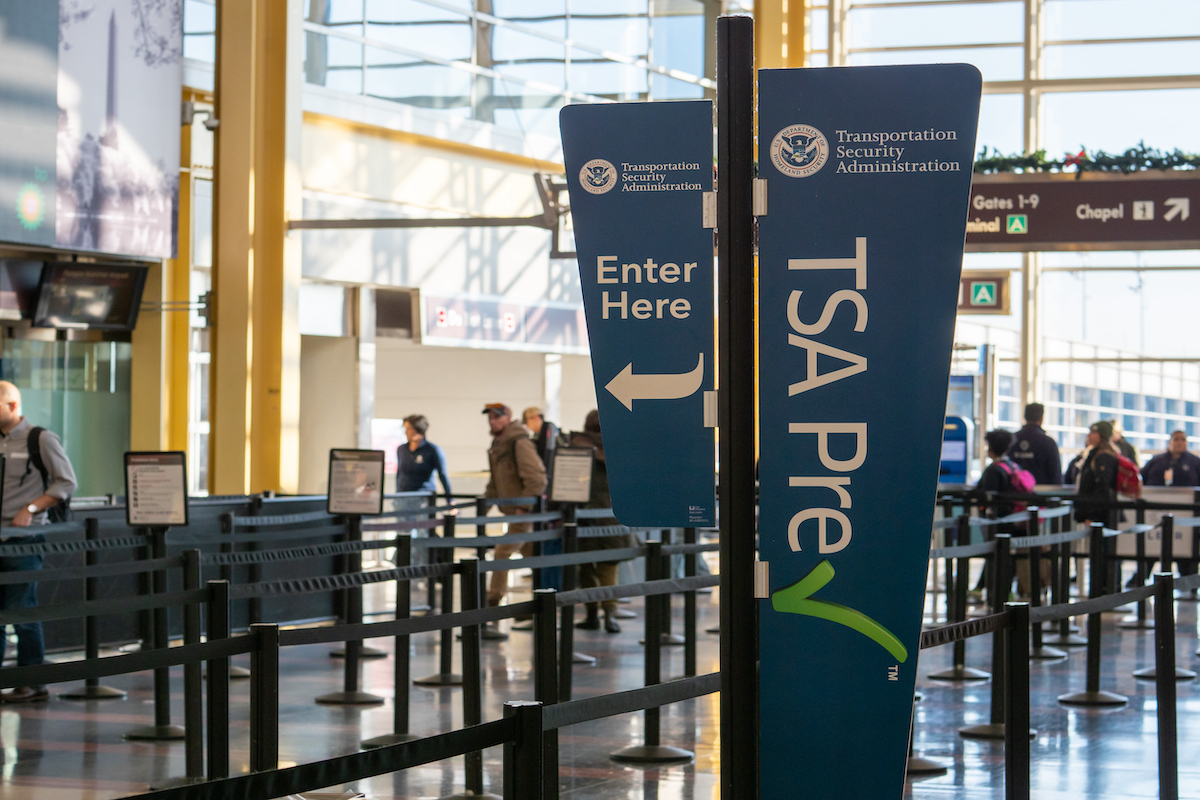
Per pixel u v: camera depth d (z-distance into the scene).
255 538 8.38
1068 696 7.91
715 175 4.05
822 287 3.66
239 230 14.05
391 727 7.04
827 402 3.66
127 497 7.87
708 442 3.72
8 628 9.48
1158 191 13.14
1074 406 22.89
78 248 13.16
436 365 20.77
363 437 16.98
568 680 7.36
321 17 16.45
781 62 14.70
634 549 7.47
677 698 3.85
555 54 19.88
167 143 14.08
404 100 17.62
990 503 12.38
